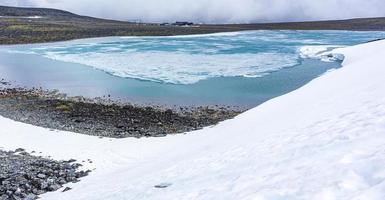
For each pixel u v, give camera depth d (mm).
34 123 24391
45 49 70625
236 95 33875
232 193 7895
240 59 55844
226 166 10812
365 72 24156
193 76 42688
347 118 11086
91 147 19531
